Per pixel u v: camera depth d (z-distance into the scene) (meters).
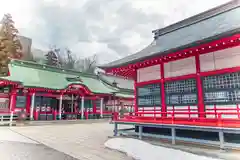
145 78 11.72
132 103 39.00
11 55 38.66
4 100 21.41
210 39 7.34
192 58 9.48
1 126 18.52
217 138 8.21
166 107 10.28
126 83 47.66
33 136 12.25
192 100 9.19
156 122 9.08
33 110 22.80
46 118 24.33
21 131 14.73
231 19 10.45
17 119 20.27
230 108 7.84
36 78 24.78
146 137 10.55
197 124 7.55
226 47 8.20
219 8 12.55
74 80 28.53
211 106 8.45
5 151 8.03
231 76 7.98
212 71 8.56
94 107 31.20
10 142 10.02
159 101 10.71
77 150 8.41
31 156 7.36
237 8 11.72
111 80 43.84
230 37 6.97
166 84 10.48
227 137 7.82
